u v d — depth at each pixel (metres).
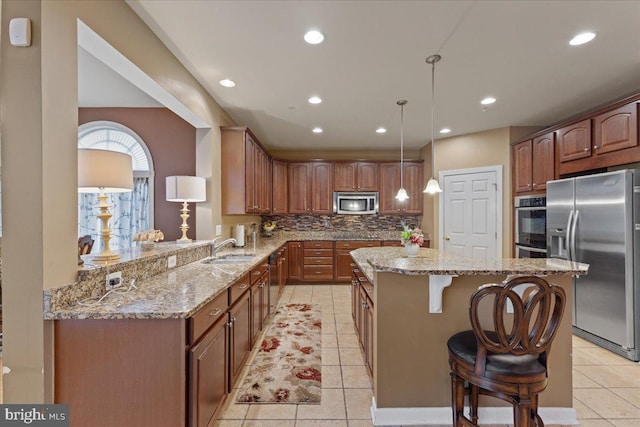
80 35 1.53
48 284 1.30
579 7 1.78
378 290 1.82
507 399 1.34
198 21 1.90
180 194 2.77
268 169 4.97
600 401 1.97
